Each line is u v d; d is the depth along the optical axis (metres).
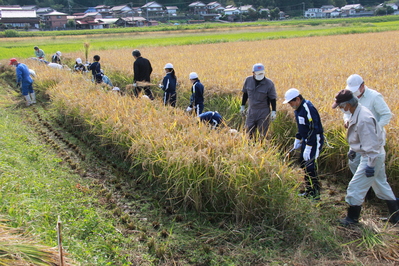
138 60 10.48
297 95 5.13
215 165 4.73
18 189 5.07
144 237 4.39
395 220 4.63
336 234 4.44
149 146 5.57
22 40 49.41
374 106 4.70
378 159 4.39
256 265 3.94
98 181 6.12
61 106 9.57
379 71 12.85
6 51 31.19
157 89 12.23
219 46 30.06
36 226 4.16
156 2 111.56
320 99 8.31
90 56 22.03
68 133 9.00
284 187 4.55
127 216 4.83
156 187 5.70
